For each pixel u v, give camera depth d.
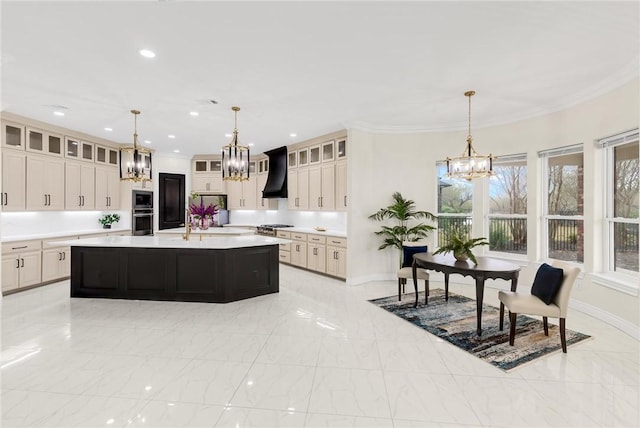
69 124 5.34
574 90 3.83
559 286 3.02
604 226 3.82
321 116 4.94
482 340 3.22
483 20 2.44
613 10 2.30
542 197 4.64
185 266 4.39
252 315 3.91
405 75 3.41
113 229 6.53
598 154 3.81
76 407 2.12
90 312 3.97
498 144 5.02
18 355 2.84
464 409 2.14
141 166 4.61
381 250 5.77
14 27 2.50
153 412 2.08
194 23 2.46
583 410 2.13
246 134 6.09
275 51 2.90
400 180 5.71
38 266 5.07
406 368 2.67
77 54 2.94
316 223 7.13
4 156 4.72
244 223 8.66
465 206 5.53
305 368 2.66
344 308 4.20
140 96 4.02
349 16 2.38
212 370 2.61
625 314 3.39
